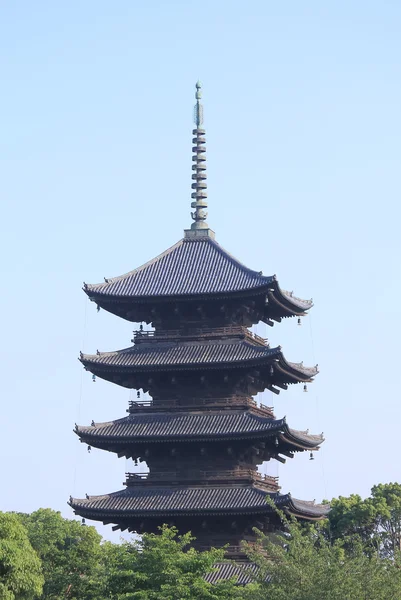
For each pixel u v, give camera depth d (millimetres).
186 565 116312
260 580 102000
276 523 137875
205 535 136750
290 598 96688
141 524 136875
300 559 101250
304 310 153500
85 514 136500
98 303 145500
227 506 133250
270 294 142125
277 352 137375
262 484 141500
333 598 95562
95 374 144000
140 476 140500
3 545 121812
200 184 156250
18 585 121125
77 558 154500
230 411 140875
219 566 130875
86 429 139750
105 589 122750
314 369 151750
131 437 138250
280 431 135000
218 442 137750
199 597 114125
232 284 142875
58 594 147625
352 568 100438
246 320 147000
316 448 149750
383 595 97562
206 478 138750
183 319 146000
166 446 139625
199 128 158625
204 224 154375
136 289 144625
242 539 135875
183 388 143750
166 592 113312
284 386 151750
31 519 191125
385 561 104500
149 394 144625
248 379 143000
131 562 119125
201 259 149375
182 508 134000
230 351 141500
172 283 145000
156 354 142875
